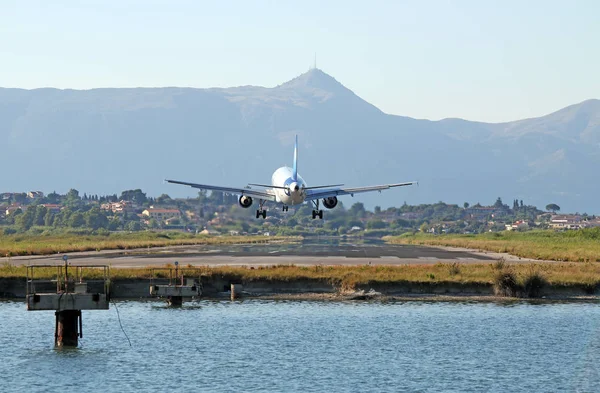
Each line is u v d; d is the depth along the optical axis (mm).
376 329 182375
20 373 142625
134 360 152250
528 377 140625
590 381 138125
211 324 187875
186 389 132250
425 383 136750
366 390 132125
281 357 154500
